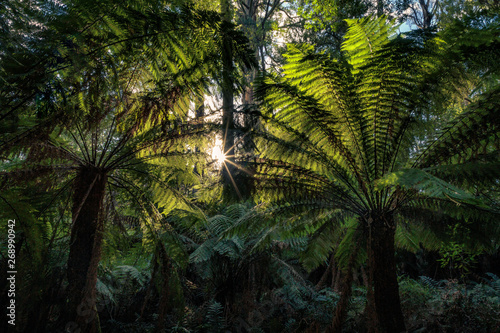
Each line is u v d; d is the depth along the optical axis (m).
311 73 2.59
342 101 2.65
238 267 4.54
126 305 4.04
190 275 5.40
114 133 2.78
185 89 2.34
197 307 4.39
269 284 5.15
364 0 6.53
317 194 2.88
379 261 2.49
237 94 2.44
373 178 2.83
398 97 2.56
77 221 2.24
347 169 2.95
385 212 2.61
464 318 2.91
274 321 3.78
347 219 3.37
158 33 1.93
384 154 2.76
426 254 6.39
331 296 4.32
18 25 1.22
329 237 3.42
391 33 2.53
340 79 2.53
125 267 3.88
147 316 3.95
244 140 2.79
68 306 2.06
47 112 1.71
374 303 2.44
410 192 2.56
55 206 2.49
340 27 6.89
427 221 2.89
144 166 2.91
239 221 3.23
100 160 2.48
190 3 2.07
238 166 2.90
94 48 1.76
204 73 2.29
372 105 2.62
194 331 3.51
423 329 2.85
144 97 2.30
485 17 2.19
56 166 2.19
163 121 2.51
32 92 1.51
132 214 3.20
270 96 2.66
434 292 4.28
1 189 1.92
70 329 1.97
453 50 2.35
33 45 1.31
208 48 2.14
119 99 2.34
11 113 1.59
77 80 1.70
